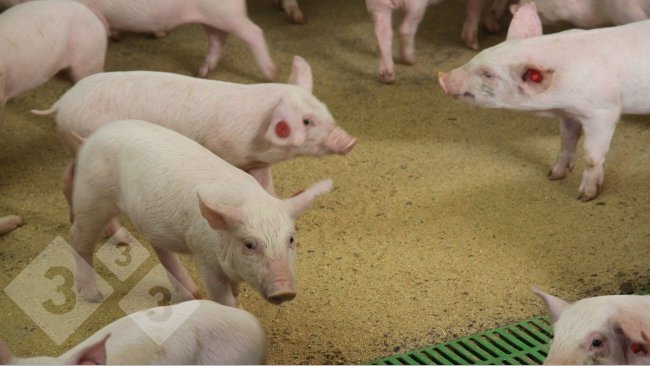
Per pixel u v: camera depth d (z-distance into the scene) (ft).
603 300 6.54
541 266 8.30
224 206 7.01
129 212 7.62
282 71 11.09
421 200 9.10
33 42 9.24
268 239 7.02
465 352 7.58
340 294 8.08
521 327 7.79
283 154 8.34
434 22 12.14
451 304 7.98
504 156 9.68
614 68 8.82
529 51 8.82
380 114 10.37
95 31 9.57
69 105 8.33
